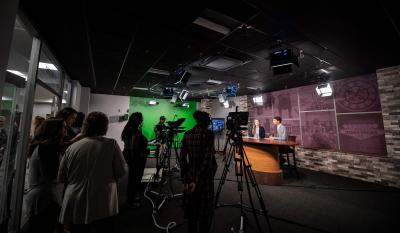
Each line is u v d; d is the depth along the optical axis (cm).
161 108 938
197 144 180
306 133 591
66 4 200
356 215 271
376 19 226
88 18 229
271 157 412
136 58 369
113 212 138
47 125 172
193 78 538
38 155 163
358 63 383
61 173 135
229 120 252
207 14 231
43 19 229
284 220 255
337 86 518
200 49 326
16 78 221
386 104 404
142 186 373
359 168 444
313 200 324
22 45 265
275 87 648
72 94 529
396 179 386
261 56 357
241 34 272
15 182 218
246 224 242
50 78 378
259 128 586
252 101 795
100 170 135
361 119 468
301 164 572
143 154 293
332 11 213
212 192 177
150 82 584
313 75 486
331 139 527
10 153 219
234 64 400
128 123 296
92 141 139
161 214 266
